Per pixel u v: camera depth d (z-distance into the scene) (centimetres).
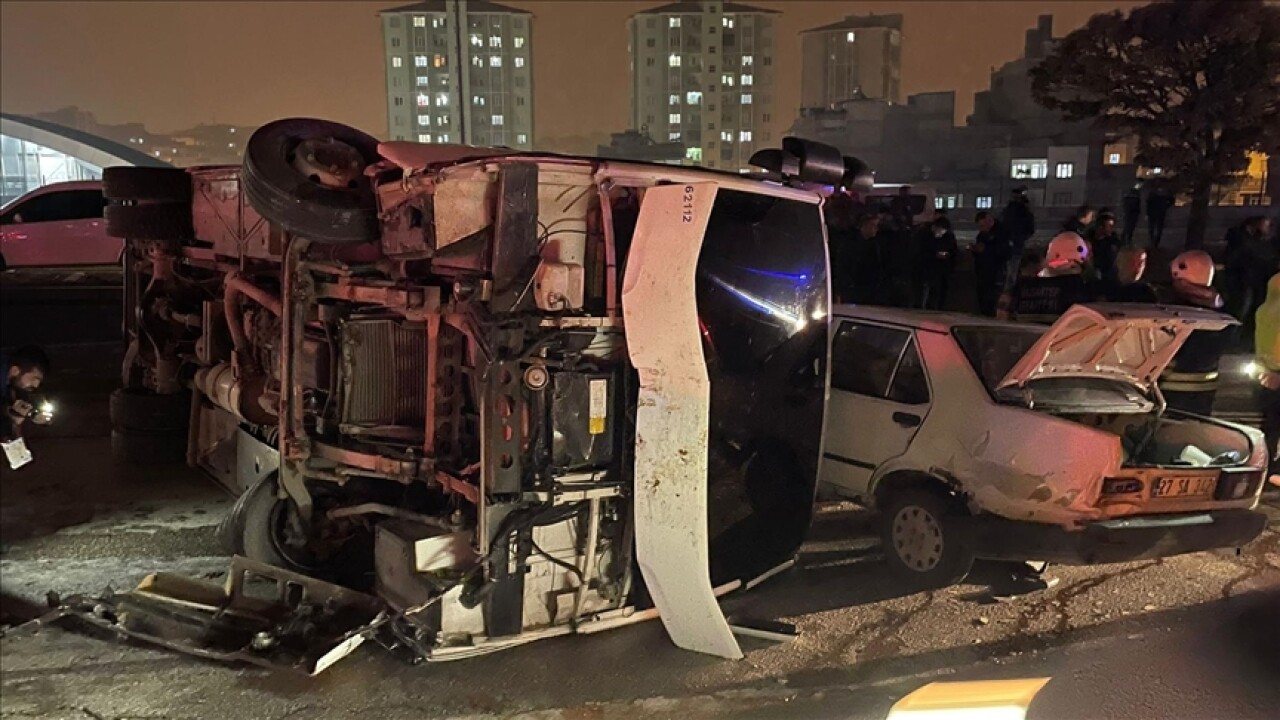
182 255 675
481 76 9681
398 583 404
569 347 401
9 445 472
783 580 539
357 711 376
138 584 487
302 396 452
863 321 577
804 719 383
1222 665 439
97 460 736
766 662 433
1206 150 1941
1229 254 1084
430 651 388
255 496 486
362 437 439
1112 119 2047
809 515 505
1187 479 488
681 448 391
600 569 430
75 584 495
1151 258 1475
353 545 501
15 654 413
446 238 387
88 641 426
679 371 389
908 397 540
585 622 424
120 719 364
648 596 444
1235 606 511
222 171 596
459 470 410
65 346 1182
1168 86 1958
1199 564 579
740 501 469
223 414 611
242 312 545
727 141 9769
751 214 467
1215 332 697
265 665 397
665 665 426
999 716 389
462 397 411
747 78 9681
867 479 553
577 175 402
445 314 397
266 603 444
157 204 657
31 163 4588
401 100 9762
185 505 632
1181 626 484
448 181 384
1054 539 474
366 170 432
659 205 388
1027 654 449
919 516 525
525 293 388
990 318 586
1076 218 1260
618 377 417
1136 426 581
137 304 723
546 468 401
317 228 423
